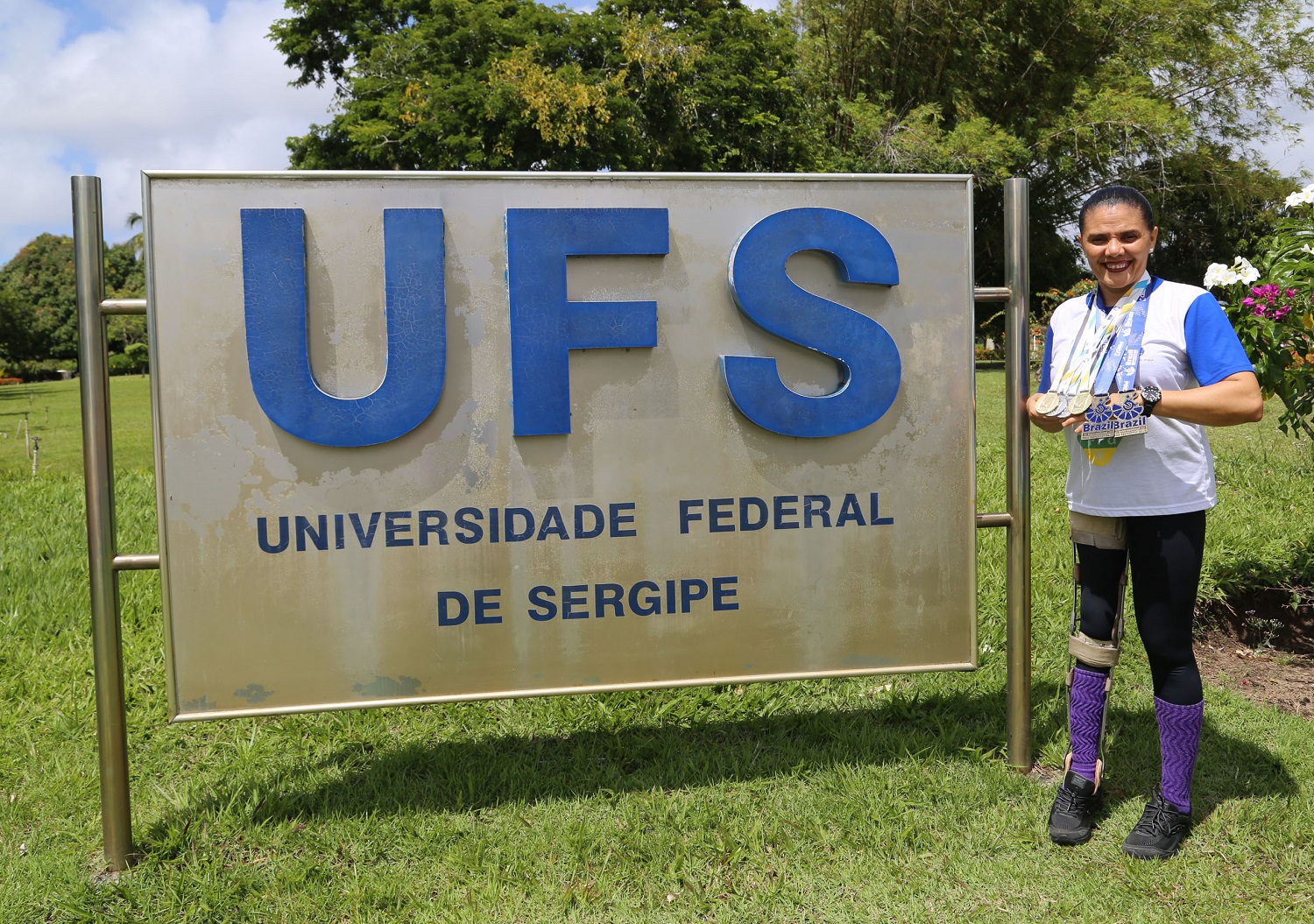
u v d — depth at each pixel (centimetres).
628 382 256
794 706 326
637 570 261
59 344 7469
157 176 233
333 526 246
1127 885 222
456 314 247
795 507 266
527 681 259
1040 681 337
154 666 367
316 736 309
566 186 249
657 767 282
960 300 270
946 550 275
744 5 2492
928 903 218
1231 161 2823
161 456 238
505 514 254
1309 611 399
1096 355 238
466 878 231
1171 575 233
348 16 2648
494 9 2316
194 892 226
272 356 238
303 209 239
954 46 2773
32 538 540
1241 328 357
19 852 247
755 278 255
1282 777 266
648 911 218
